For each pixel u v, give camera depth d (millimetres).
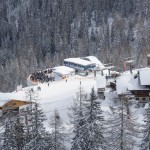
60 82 110312
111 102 79688
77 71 135125
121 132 43469
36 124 47125
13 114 55125
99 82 90250
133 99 80438
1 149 47781
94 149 45062
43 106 86062
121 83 84750
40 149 45906
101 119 46188
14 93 93938
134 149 48688
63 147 51625
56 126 50062
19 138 47906
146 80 81562
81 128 45656
